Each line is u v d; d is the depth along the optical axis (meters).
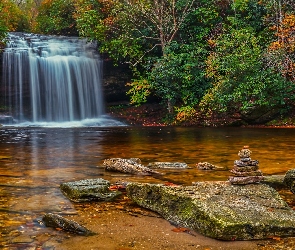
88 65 19.09
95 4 19.47
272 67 14.91
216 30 17.53
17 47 18.48
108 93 19.75
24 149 8.12
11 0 26.92
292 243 2.65
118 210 3.47
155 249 2.54
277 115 15.62
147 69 17.67
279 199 3.41
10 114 17.84
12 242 2.67
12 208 3.51
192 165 5.93
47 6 25.83
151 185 3.59
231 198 3.29
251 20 17.75
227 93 15.31
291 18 15.24
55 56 18.41
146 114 18.80
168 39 18.19
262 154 7.14
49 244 2.63
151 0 18.25
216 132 12.60
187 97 16.70
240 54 15.06
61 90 18.36
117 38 18.89
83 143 9.37
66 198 3.88
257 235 2.76
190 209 3.08
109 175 5.10
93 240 2.71
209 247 2.60
